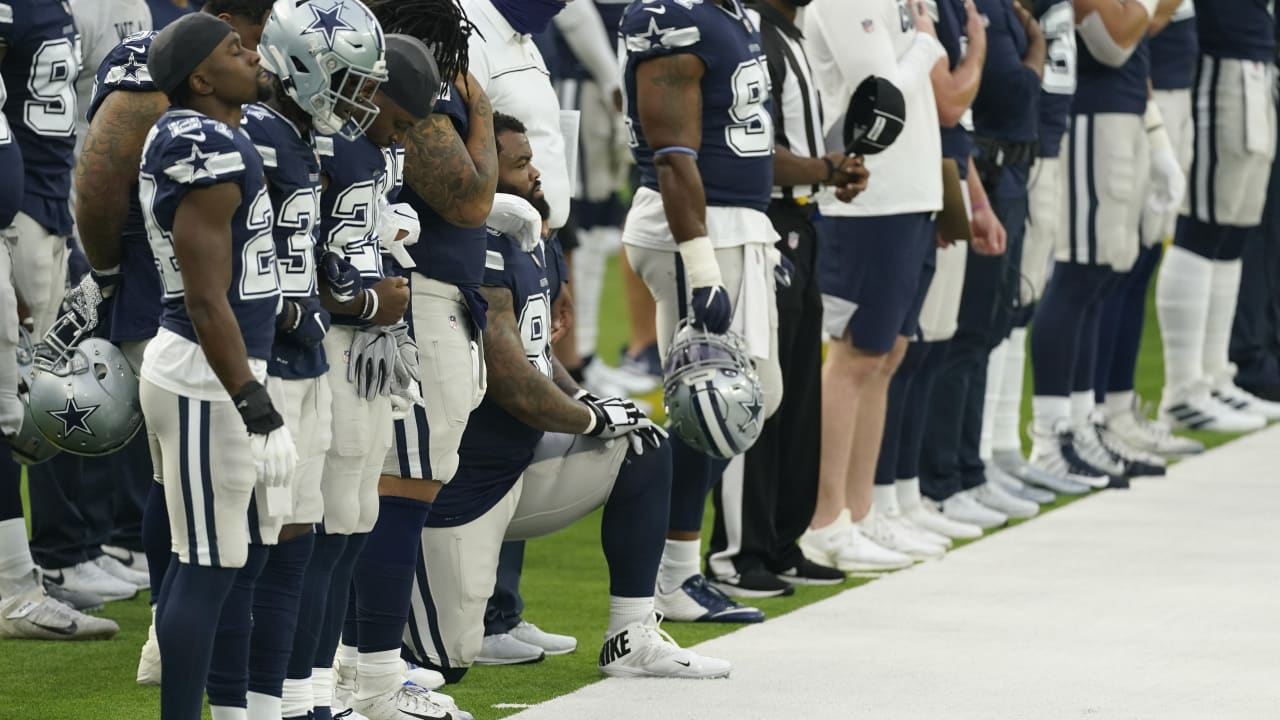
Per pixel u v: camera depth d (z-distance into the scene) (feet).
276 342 40.63
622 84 62.54
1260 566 73.56
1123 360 100.83
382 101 42.55
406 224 45.60
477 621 52.70
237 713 41.83
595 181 120.98
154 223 38.45
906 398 78.54
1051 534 80.64
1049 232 87.71
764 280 61.82
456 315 48.26
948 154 73.92
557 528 55.21
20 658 56.54
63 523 63.87
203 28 38.73
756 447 68.08
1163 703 52.11
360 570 48.21
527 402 51.16
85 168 47.01
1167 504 88.17
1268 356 118.52
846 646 59.52
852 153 65.16
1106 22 87.15
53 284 61.21
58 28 59.41
